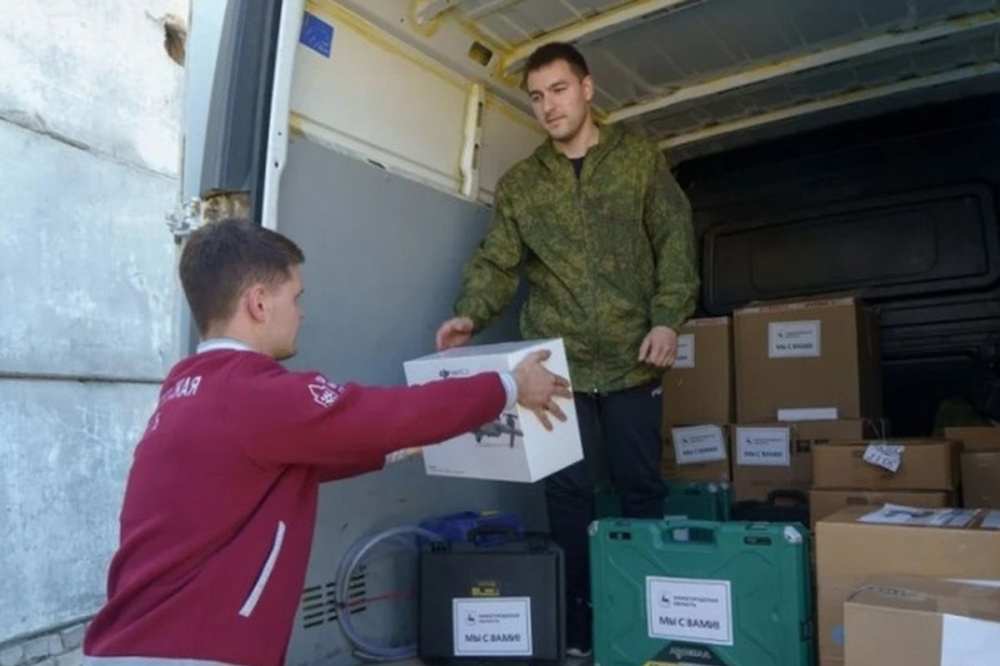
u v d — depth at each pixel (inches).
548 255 93.4
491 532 90.2
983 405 124.3
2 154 158.9
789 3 94.8
